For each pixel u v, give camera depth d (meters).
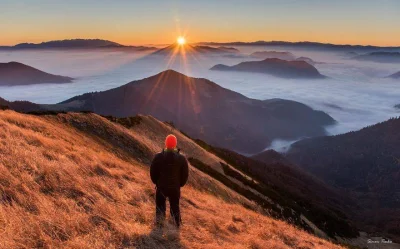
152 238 6.88
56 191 8.32
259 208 30.75
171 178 8.23
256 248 8.84
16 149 10.43
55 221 6.45
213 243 7.71
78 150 14.88
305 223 37.34
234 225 10.59
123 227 6.88
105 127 30.23
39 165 9.61
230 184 37.94
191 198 13.91
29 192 7.63
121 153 26.45
